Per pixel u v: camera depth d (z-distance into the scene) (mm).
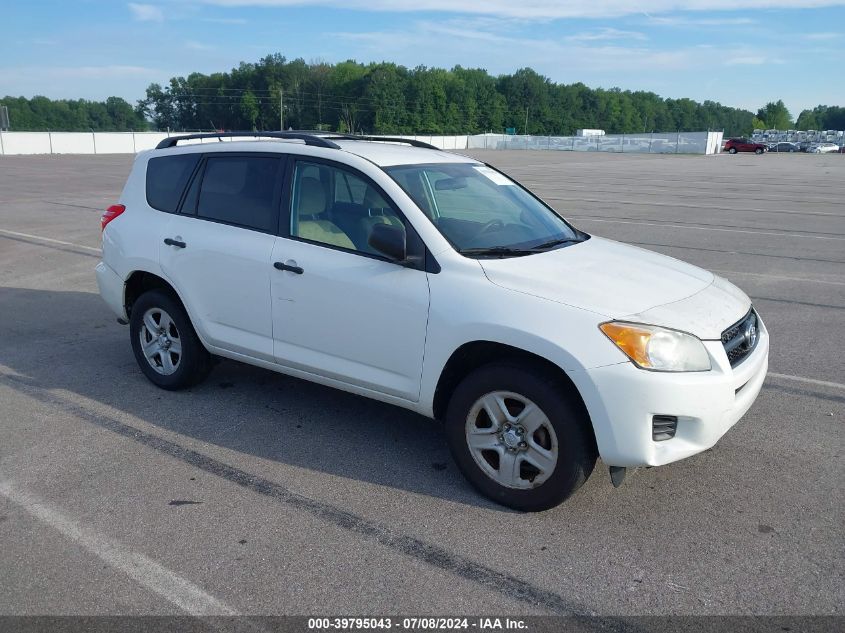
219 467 4203
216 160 5008
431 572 3223
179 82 121688
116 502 3799
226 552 3357
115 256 5453
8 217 15227
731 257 11109
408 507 3781
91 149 48562
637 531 3557
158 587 3105
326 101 119125
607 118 155250
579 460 3525
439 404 4020
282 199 4578
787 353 6406
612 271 3996
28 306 7977
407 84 121250
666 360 3377
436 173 4590
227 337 4840
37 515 3666
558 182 27812
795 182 28203
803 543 3449
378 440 4594
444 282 3824
